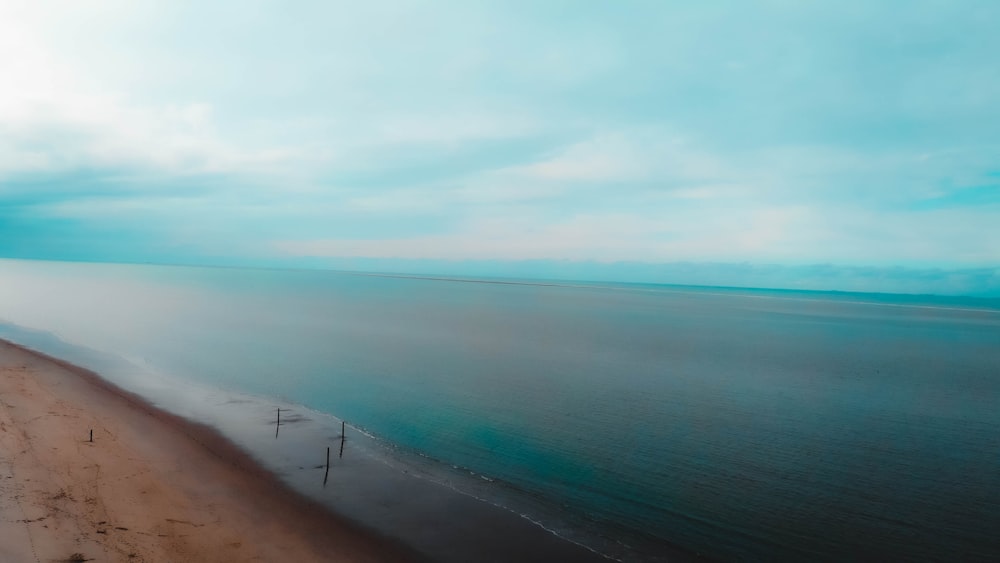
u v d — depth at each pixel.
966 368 48.69
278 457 20.39
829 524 17.39
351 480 18.72
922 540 16.50
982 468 22.59
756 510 18.20
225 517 14.86
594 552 14.89
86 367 34.72
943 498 19.59
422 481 19.14
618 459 22.52
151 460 18.28
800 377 42.56
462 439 24.36
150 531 13.38
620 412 29.91
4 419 20.41
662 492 19.38
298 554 13.39
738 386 38.25
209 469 18.30
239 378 35.22
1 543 11.53
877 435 27.17
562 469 21.17
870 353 58.47
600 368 43.47
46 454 17.34
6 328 52.38
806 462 22.95
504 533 15.61
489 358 46.75
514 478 20.06
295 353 46.12
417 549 14.35
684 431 26.80
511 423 27.11
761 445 25.00
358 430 24.95
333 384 34.62
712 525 17.02
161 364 38.31
